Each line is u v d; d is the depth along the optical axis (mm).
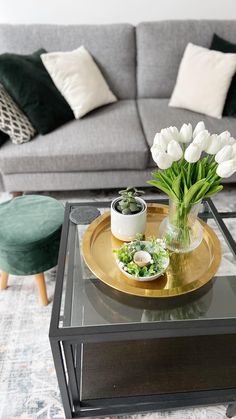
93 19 2367
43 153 1746
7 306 1409
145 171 1910
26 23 2332
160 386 1039
